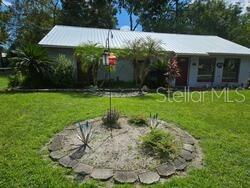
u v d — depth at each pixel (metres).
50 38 13.63
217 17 32.88
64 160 4.13
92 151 4.43
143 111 7.34
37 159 4.15
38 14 26.69
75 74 13.34
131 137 5.01
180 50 14.32
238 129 6.24
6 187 3.38
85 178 3.67
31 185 3.44
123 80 14.16
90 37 14.95
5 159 4.11
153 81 13.52
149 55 12.50
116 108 7.48
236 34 32.91
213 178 3.75
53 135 5.18
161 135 4.86
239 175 3.85
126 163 4.06
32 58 11.66
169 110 7.81
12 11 25.91
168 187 3.49
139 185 3.55
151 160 4.18
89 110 7.08
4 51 28.48
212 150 4.72
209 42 17.61
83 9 29.23
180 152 4.52
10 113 6.73
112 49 12.13
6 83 14.13
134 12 32.03
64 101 8.47
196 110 8.16
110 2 30.70
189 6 33.34
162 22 32.38
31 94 9.87
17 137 5.03
